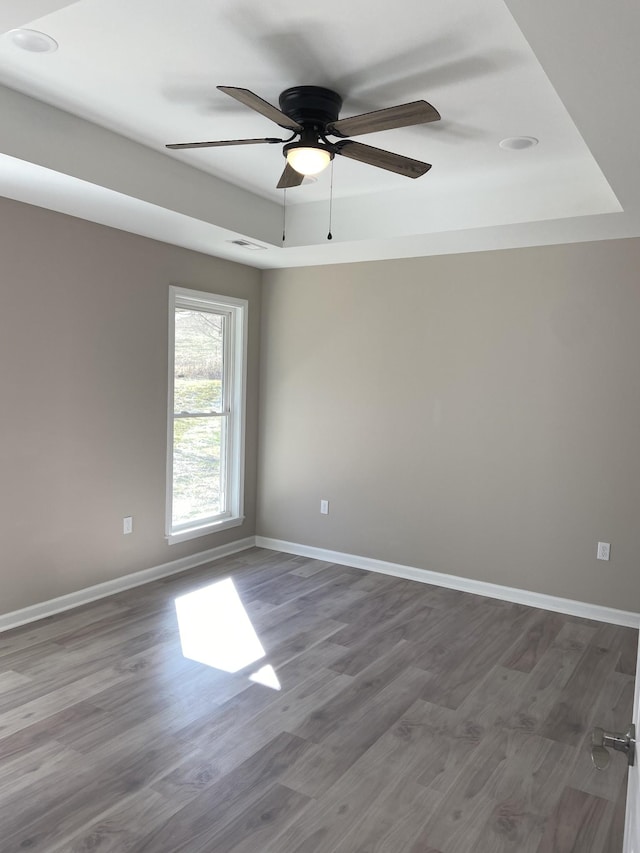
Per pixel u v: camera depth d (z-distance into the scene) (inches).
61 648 137.7
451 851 83.1
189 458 199.6
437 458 187.9
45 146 117.9
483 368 179.3
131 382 171.8
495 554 179.8
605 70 76.8
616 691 126.3
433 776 98.3
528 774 99.7
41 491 151.5
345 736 108.3
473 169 145.3
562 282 167.2
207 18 88.4
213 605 166.4
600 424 163.9
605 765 43.1
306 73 102.7
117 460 169.9
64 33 93.1
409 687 126.0
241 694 121.0
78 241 154.5
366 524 201.8
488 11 84.0
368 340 198.4
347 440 204.1
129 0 84.4
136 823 85.8
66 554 158.7
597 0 61.9
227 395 213.0
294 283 211.5
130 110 119.8
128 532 175.3
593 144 100.3
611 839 86.0
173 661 133.4
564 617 166.2
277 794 92.8
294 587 183.0
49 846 81.2
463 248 175.6
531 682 129.4
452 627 156.9
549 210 143.2
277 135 130.6
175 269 182.2
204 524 204.4
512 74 100.6
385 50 95.0
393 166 112.0
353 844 83.6
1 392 141.2
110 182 130.3
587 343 164.6
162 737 106.0
